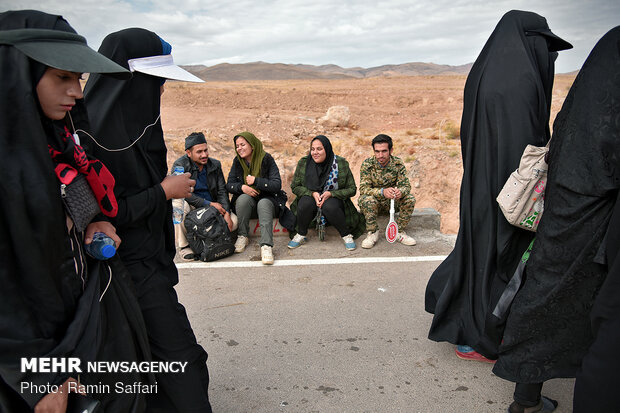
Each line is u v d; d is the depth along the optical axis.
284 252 5.54
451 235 5.99
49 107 1.45
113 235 1.82
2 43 1.34
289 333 3.71
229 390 3.03
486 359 3.25
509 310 2.67
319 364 3.29
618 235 1.96
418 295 4.32
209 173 5.64
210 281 4.75
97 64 1.46
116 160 1.91
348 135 19.45
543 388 2.96
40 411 1.42
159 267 2.14
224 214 5.56
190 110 25.11
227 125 20.61
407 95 29.77
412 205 5.62
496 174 2.84
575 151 2.16
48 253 1.45
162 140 2.15
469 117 3.06
